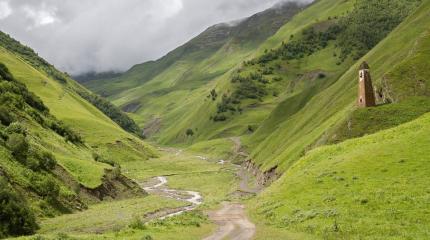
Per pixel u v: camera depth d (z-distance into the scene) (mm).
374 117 93438
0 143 89125
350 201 48188
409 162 53812
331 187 56125
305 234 42156
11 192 62031
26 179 82312
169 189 157625
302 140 131750
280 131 195000
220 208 85688
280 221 51844
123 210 92125
